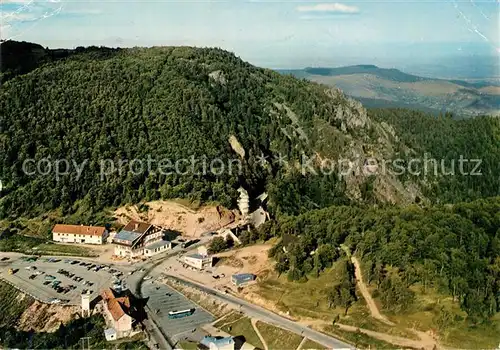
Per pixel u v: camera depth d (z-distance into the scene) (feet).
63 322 644.27
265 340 586.45
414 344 554.87
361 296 634.84
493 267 632.79
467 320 576.61
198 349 565.53
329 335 581.12
